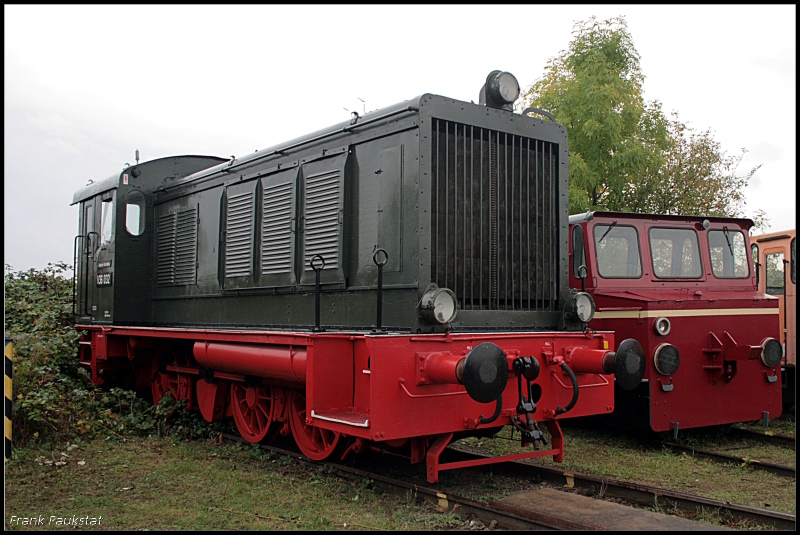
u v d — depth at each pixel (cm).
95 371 905
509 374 506
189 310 830
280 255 666
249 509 462
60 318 1045
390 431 446
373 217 557
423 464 601
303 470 572
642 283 845
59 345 891
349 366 508
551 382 538
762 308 830
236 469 579
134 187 912
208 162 998
